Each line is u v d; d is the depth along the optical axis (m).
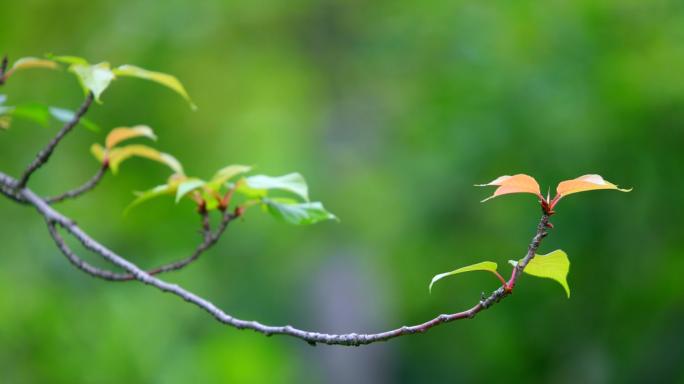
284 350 18.31
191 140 16.64
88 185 5.11
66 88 14.43
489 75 12.67
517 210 12.02
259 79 19.09
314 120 18.88
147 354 12.24
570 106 11.34
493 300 3.34
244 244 17.55
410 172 14.91
